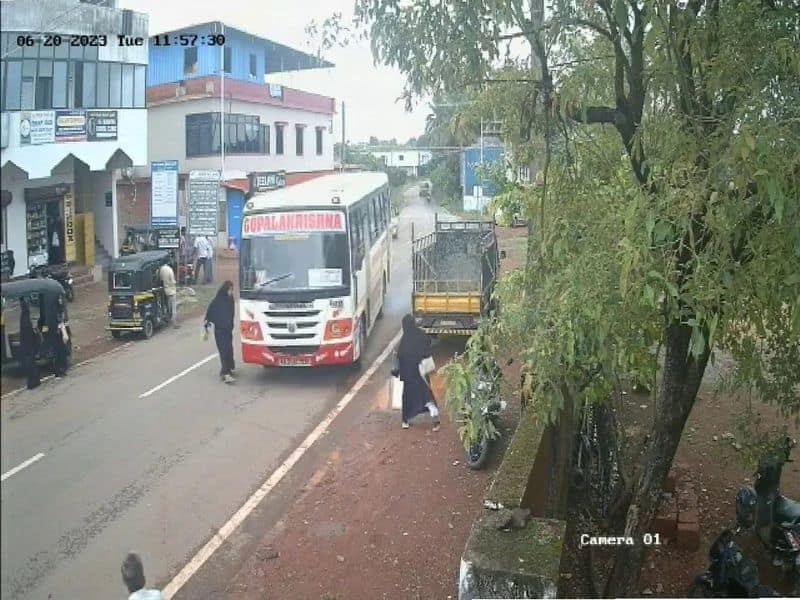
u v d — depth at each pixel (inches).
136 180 865.5
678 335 189.2
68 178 637.3
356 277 523.8
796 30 171.8
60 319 486.6
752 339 182.7
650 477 201.9
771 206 148.1
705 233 155.9
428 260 593.0
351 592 245.3
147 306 628.7
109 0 476.4
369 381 504.4
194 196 839.1
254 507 309.1
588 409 258.5
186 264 816.3
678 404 195.6
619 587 205.0
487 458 350.6
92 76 585.6
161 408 438.9
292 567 260.8
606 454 275.6
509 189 255.1
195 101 861.8
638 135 174.2
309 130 1087.0
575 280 161.8
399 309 753.6
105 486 319.9
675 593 241.4
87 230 702.5
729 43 166.2
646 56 188.1
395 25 197.5
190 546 273.6
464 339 574.9
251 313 500.4
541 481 278.1
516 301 198.1
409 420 410.0
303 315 496.7
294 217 501.7
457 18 190.2
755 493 266.1
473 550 194.7
